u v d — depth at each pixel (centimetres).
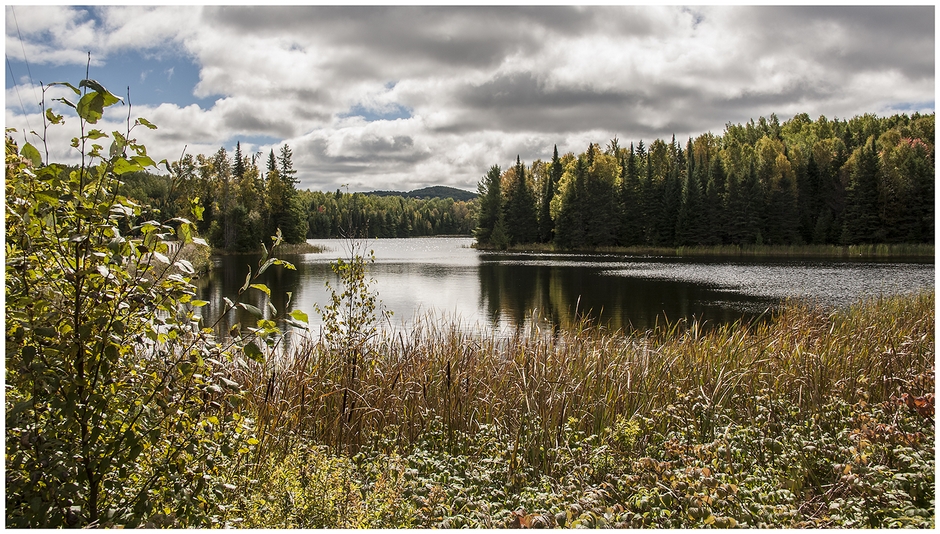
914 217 5025
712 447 366
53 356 200
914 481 311
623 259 4588
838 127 9244
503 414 485
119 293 206
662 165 7525
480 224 7862
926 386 457
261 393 458
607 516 261
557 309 1727
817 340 706
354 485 295
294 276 2823
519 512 286
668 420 470
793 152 6838
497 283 2547
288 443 378
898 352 576
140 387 224
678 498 293
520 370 550
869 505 302
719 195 5888
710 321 1516
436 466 372
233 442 253
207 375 234
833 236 5556
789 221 5700
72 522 208
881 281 2473
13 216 202
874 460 346
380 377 531
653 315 1620
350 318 577
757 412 478
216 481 250
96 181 206
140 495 218
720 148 9425
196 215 230
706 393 524
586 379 538
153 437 216
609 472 367
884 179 5166
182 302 223
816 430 428
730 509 284
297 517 259
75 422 211
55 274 206
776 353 646
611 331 1340
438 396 505
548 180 7869
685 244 6012
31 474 199
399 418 470
